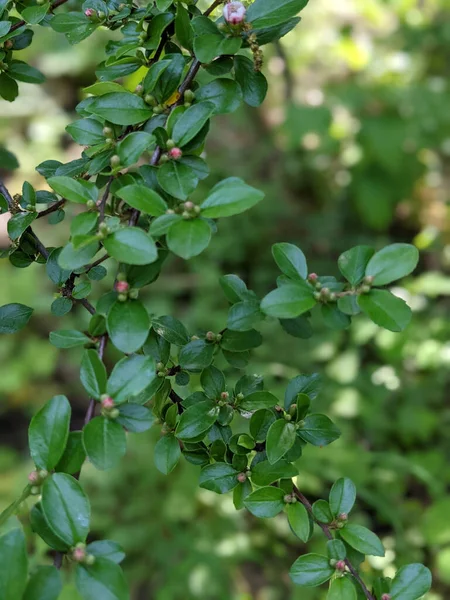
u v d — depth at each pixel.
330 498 0.29
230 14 0.28
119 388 0.24
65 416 0.24
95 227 0.26
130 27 0.32
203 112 0.28
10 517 0.24
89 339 0.26
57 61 1.11
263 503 0.28
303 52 1.15
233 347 0.32
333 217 1.08
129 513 0.72
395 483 0.71
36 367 0.91
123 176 0.28
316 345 0.83
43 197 0.34
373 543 0.28
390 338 0.82
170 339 0.31
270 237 1.04
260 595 0.66
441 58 1.24
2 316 0.32
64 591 0.46
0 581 0.21
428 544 0.65
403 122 1.09
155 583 0.69
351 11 1.20
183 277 0.98
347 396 0.78
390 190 1.10
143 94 0.29
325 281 0.30
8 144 1.09
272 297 0.27
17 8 0.36
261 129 1.14
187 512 0.71
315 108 1.03
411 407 0.79
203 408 0.29
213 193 0.26
